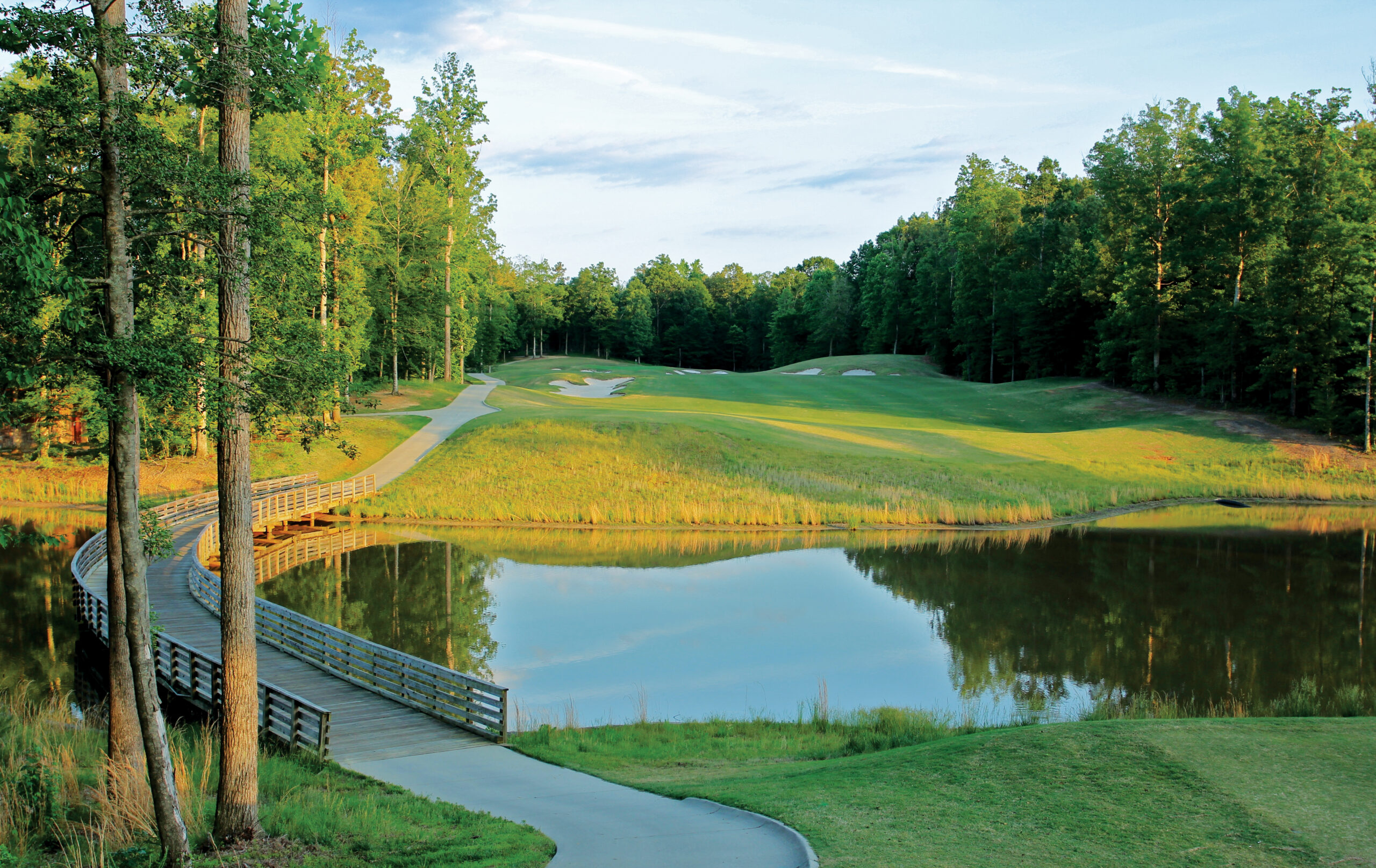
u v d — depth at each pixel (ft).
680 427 142.92
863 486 127.03
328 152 126.72
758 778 36.04
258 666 57.88
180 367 28.02
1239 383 179.93
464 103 185.68
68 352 28.04
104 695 54.49
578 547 104.63
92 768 37.01
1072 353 235.40
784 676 60.90
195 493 121.39
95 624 63.00
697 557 99.45
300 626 60.80
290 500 112.47
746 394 224.74
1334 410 155.12
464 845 27.40
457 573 90.84
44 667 59.98
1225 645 67.41
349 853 27.32
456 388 204.44
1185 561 96.99
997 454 148.66
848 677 60.54
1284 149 167.02
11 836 28.78
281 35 32.99
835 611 77.97
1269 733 35.22
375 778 38.06
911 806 28.71
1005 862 23.31
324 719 41.45
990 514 119.55
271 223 32.17
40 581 84.38
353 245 132.98
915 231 378.12
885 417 192.85
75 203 31.63
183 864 26.32
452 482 128.16
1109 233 218.38
